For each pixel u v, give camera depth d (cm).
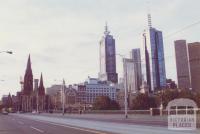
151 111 6091
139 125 3005
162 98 12788
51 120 5400
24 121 5094
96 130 2762
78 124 3831
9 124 4050
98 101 15650
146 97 13438
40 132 2580
